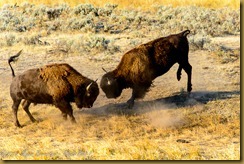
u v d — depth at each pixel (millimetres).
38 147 46406
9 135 51688
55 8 117625
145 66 56531
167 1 132125
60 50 81312
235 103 57750
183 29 102812
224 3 129625
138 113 56438
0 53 80562
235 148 44375
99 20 110125
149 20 109750
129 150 43844
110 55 79125
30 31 102188
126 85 57281
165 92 62625
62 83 52188
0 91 64062
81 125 52969
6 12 115875
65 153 44344
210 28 101875
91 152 44156
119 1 129750
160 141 47500
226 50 81250
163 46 58219
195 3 130750
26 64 74625
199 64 74062
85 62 75500
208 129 50906
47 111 58406
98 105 59469
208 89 63531
